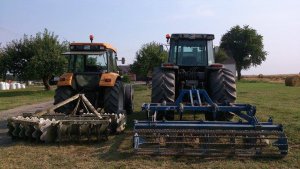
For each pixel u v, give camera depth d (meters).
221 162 5.04
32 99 20.56
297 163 4.99
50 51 29.55
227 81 7.63
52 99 20.55
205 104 6.93
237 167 4.81
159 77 7.66
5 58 30.22
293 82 31.89
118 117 7.15
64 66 29.30
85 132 6.32
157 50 36.25
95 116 7.04
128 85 10.88
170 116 7.14
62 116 7.05
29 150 5.85
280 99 16.11
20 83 45.34
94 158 5.31
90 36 9.04
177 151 5.38
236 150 5.34
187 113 10.27
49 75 30.03
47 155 5.52
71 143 6.35
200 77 8.52
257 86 32.34
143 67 36.12
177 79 8.41
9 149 5.94
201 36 8.82
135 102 15.43
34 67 28.67
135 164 4.96
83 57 8.80
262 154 5.27
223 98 7.50
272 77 62.12
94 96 8.57
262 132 5.38
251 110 6.28
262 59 62.22
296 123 8.05
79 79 8.42
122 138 6.77
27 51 30.02
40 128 6.28
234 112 6.96
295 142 6.23
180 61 8.89
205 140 5.58
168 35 9.16
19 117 6.90
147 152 5.40
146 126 5.64
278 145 5.28
